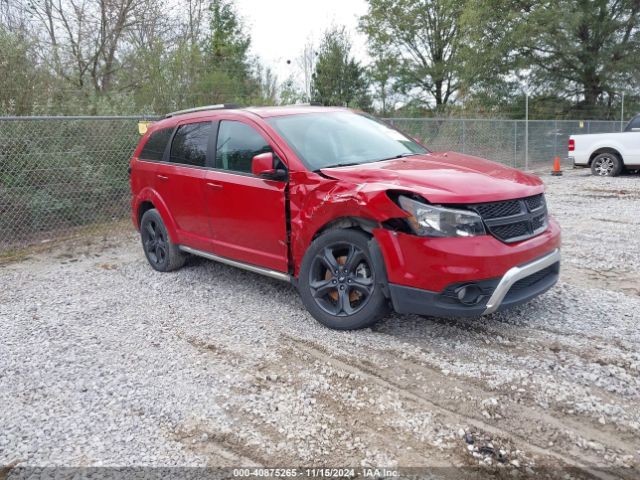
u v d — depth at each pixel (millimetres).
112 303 5301
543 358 3764
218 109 5414
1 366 3979
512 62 27141
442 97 36000
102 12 13711
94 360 4020
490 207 3803
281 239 4586
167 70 13258
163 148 5973
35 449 2988
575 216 8914
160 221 6070
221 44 20734
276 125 4789
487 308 3736
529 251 3855
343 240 4117
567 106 28859
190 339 4328
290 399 3377
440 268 3650
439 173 4070
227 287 5602
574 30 25797
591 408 3160
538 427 3014
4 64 9109
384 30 35344
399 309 3891
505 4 26688
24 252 7625
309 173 4328
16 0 13312
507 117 26328
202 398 3428
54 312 5113
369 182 4004
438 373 3615
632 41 26797
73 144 8250
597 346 3922
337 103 25406
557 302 4844
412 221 3721
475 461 2762
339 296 4258
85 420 3246
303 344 4129
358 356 3895
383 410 3221
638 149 14078
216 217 5180
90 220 8578
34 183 7910
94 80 13570
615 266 5953
